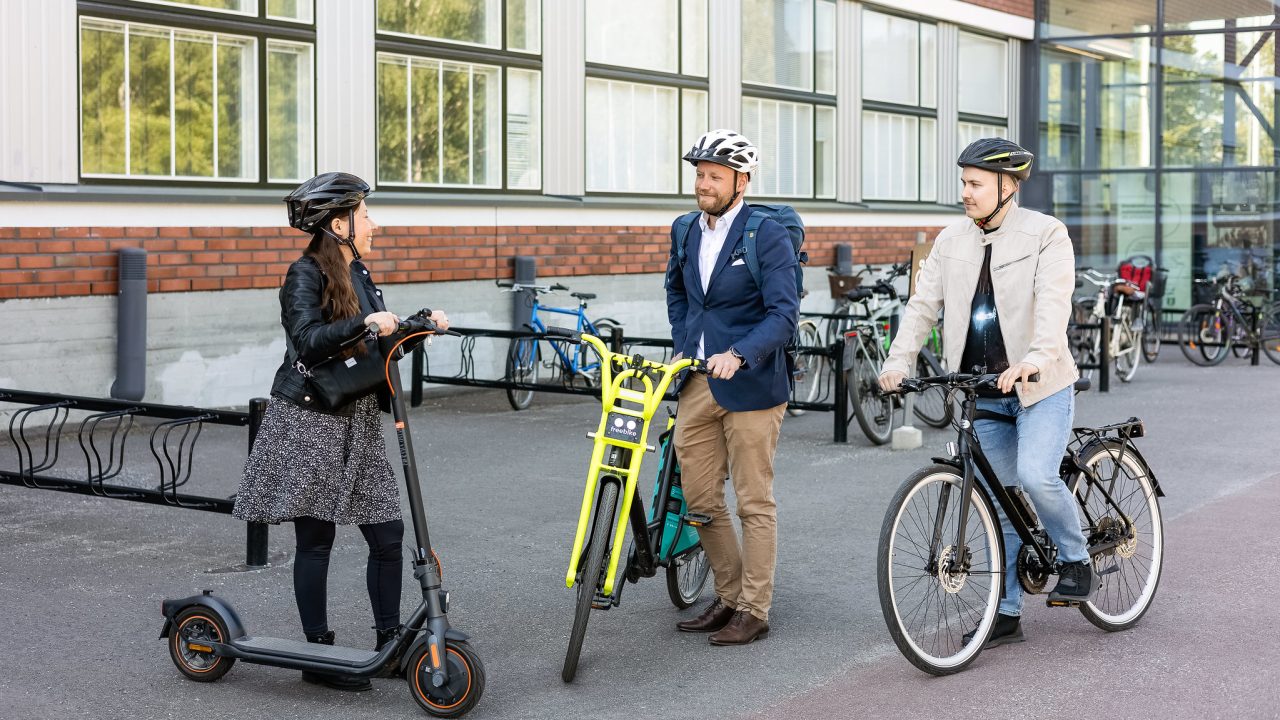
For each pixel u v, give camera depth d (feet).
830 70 55.36
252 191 34.86
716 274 15.76
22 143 30.12
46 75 30.48
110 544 20.49
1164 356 54.13
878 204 58.65
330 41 36.47
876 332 31.37
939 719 13.25
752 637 15.93
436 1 39.58
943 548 14.79
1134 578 16.75
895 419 33.24
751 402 15.53
